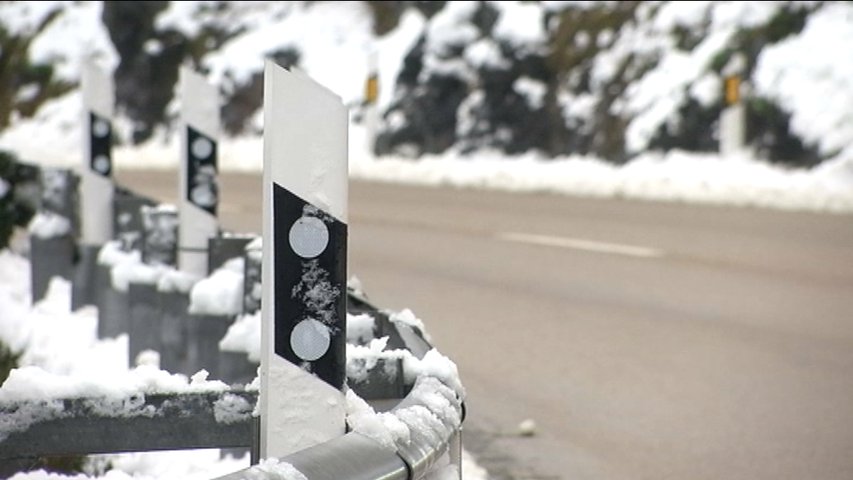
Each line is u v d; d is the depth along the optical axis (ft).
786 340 85.10
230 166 247.29
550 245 133.69
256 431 33.81
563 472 56.80
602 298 103.19
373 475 28.91
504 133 216.95
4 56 299.99
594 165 199.11
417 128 225.56
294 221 33.27
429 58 226.38
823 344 83.61
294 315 33.63
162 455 51.88
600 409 68.49
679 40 199.21
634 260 121.70
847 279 107.65
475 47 223.71
